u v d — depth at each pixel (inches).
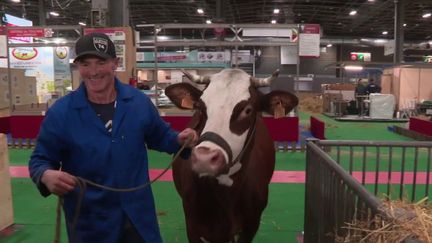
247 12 1348.4
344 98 954.7
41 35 500.7
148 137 110.1
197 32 1616.6
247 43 491.8
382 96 850.1
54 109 98.0
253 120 121.6
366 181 316.5
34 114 480.1
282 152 448.8
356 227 92.5
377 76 1122.0
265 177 152.8
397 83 964.6
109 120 100.7
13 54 755.4
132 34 465.1
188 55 928.9
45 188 92.7
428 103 861.2
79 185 89.5
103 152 97.7
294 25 485.4
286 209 255.4
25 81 625.3
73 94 99.8
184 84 133.3
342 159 402.3
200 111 117.8
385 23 1590.8
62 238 205.6
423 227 70.9
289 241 205.8
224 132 109.4
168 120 476.7
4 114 568.4
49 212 245.8
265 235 213.0
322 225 136.1
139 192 102.3
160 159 409.4
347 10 1322.6
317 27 492.7
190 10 1337.4
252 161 139.2
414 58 1839.3
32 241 202.5
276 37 582.6
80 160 97.9
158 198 275.0
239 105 113.5
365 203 87.0
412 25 1616.6
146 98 106.9
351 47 1859.0
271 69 1684.3
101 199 98.4
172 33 1680.6
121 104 100.8
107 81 98.3
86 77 96.6
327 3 1224.2
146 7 1284.4
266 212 249.4
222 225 128.0
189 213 132.9
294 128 454.6
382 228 74.9
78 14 1348.4
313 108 1083.9
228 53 904.9
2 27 503.2
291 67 1692.9
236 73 122.1
